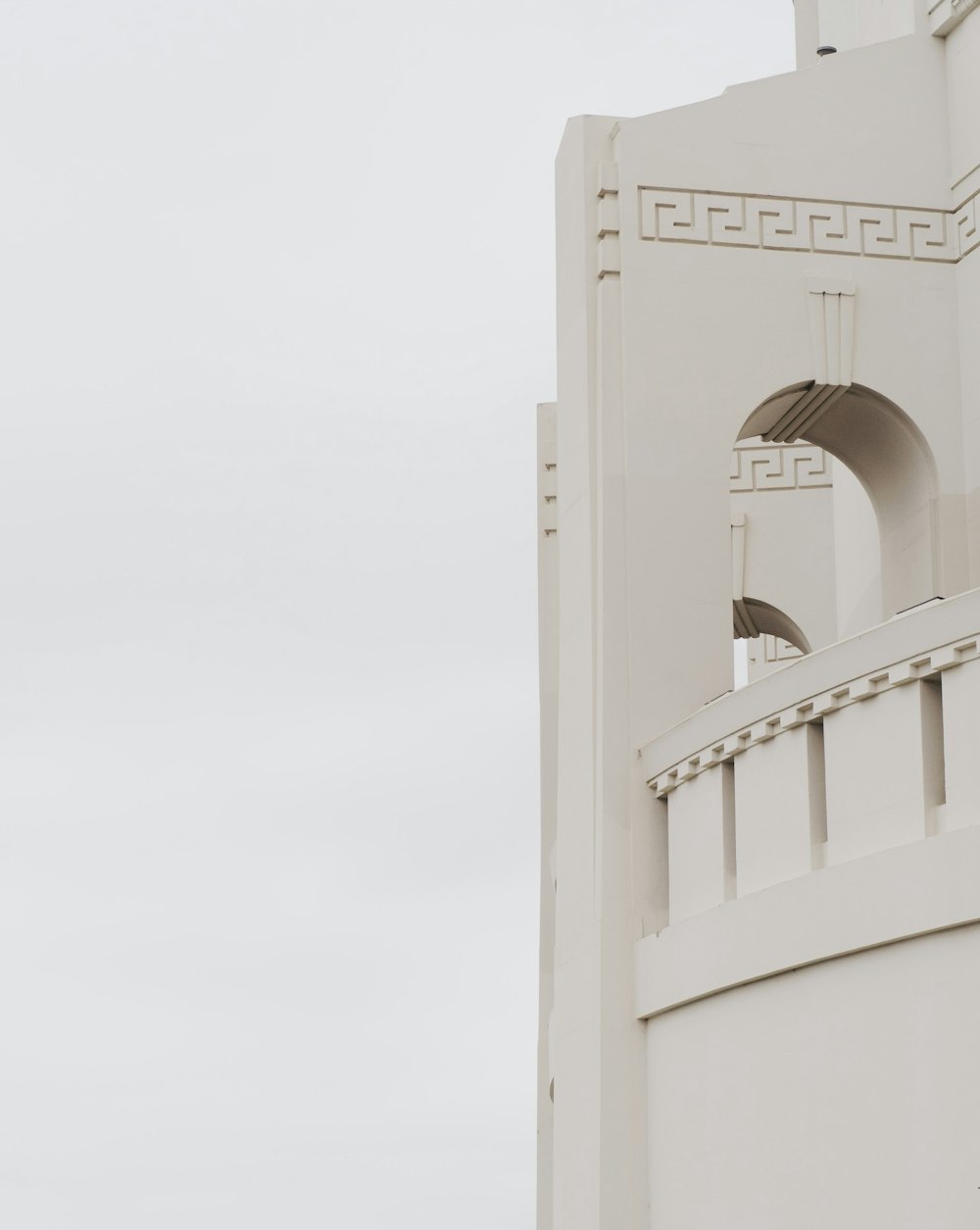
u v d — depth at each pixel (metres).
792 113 26.95
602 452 25.45
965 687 18.77
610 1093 23.36
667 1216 22.52
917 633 19.25
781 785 21.31
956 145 27.19
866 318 26.59
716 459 25.66
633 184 26.34
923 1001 18.59
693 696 24.81
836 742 20.48
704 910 22.67
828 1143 19.58
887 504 27.97
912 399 26.53
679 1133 22.39
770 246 26.47
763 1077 20.77
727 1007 21.61
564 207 27.36
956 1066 18.09
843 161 26.97
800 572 36.38
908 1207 18.39
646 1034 23.53
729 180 26.59
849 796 20.20
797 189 26.75
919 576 26.92
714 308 26.14
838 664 20.30
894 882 18.95
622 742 24.53
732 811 22.48
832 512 36.25
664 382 25.77
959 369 26.78
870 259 26.77
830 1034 19.77
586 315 26.12
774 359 26.12
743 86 26.92
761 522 36.62
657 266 26.11
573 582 25.98
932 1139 18.23
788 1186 20.11
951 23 27.16
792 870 20.92
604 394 25.66
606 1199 23.06
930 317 26.78
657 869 24.09
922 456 26.69
